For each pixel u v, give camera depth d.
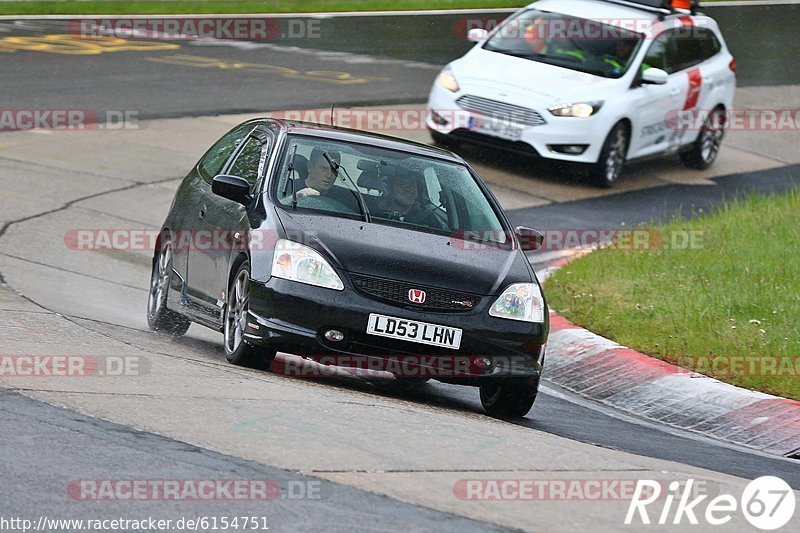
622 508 19.78
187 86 71.00
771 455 28.16
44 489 17.92
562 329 36.47
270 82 73.19
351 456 20.92
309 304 26.78
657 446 27.17
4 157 56.12
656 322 36.38
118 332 31.44
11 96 66.06
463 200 30.94
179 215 34.19
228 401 23.77
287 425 22.42
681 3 65.12
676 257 43.88
